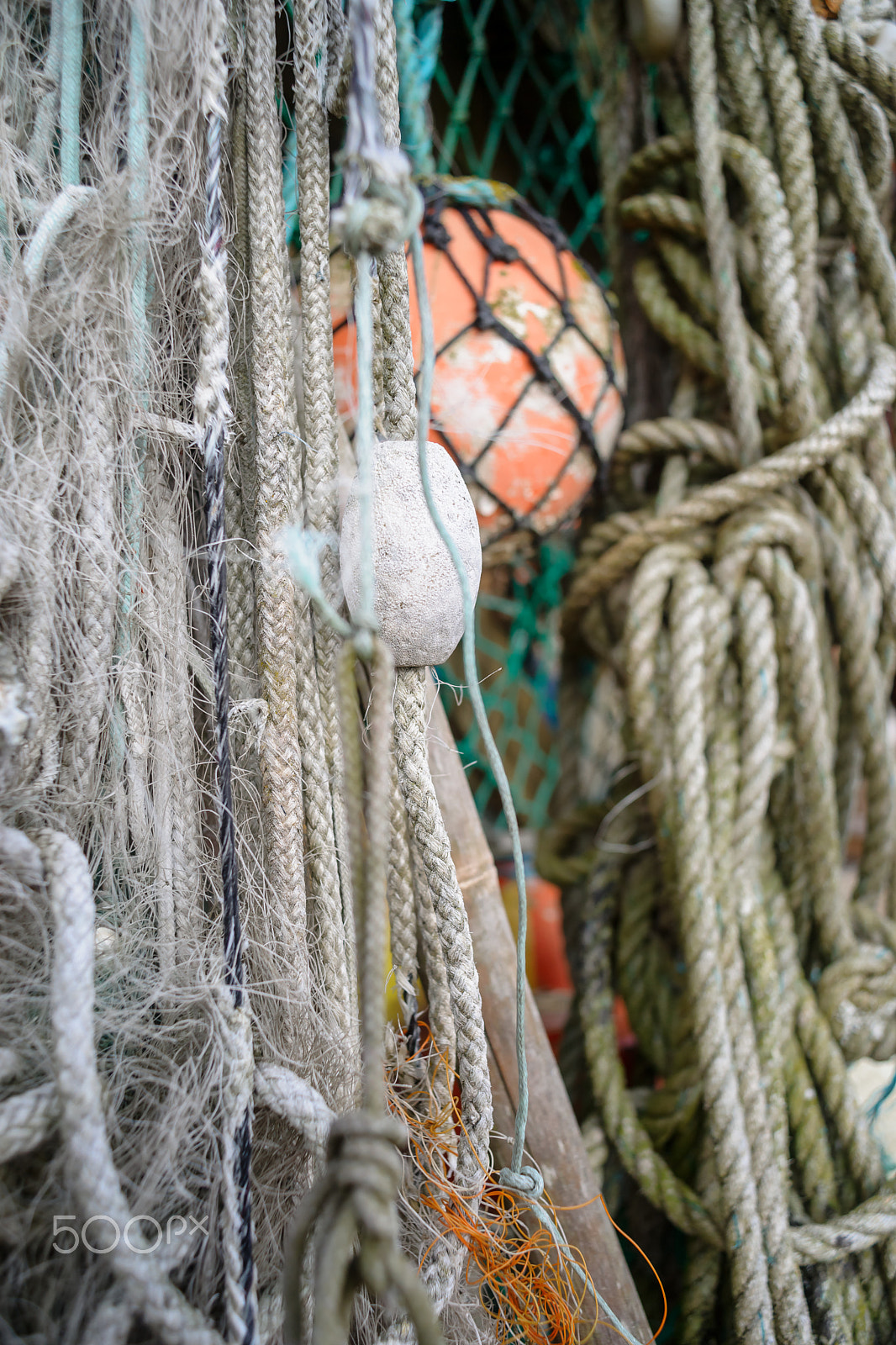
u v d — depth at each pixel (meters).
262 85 0.61
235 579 0.63
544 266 0.81
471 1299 0.61
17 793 0.54
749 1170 0.75
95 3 0.61
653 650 0.90
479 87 1.34
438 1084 0.61
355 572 0.55
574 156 1.22
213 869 0.60
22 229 0.60
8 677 0.54
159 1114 0.53
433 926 0.61
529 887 1.34
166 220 0.59
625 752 0.99
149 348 0.60
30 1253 0.48
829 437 0.86
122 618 0.60
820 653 0.91
